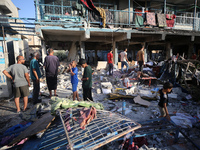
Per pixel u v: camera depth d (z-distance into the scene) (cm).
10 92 594
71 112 279
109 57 898
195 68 661
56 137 261
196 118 397
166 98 337
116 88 641
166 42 1373
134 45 1809
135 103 512
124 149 283
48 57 532
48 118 323
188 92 604
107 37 1194
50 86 559
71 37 1145
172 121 344
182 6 1413
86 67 439
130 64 1227
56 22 870
